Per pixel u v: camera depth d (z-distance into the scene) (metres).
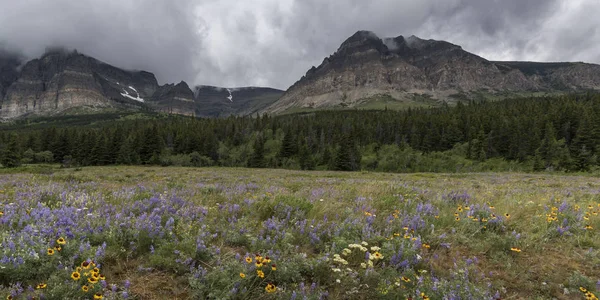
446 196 9.65
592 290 4.21
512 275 4.57
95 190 10.20
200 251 4.36
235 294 3.45
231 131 131.38
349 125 132.38
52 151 100.56
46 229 4.42
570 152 74.44
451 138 101.62
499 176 41.34
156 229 4.95
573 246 5.71
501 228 6.47
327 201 8.24
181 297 3.53
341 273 4.07
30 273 3.47
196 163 102.12
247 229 5.53
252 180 25.45
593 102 118.88
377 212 7.37
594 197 12.82
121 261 4.15
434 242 5.48
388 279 4.03
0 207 5.71
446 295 3.77
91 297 3.22
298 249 5.00
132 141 102.00
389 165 94.19
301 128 137.12
